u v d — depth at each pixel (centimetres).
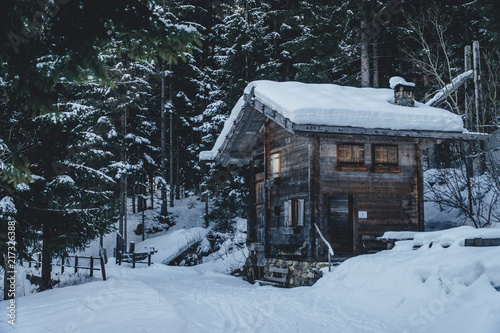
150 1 748
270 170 1830
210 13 4112
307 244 1505
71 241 1778
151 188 4191
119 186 3094
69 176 1574
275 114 1535
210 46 4250
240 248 2589
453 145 2192
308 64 2934
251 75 3069
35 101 741
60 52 743
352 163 1553
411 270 1009
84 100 2792
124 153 3075
